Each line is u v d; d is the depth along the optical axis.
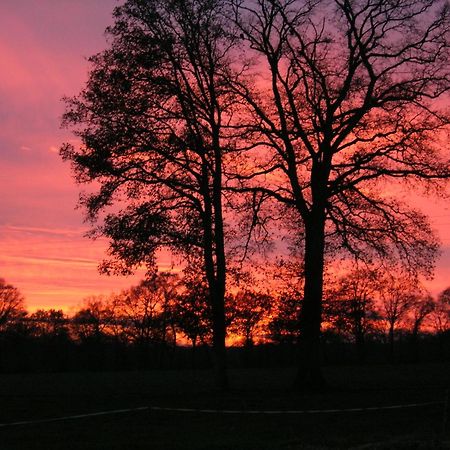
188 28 25.45
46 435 14.94
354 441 13.09
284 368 56.56
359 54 25.34
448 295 92.12
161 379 37.50
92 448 12.91
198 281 28.20
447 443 12.02
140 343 86.00
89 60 25.12
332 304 59.28
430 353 94.44
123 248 24.80
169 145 24.75
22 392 26.70
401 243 26.02
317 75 25.92
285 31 25.89
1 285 90.19
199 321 30.53
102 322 91.81
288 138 25.67
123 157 25.20
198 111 25.38
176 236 24.89
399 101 25.52
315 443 12.98
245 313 42.25
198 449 12.48
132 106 24.73
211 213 25.69
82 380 37.22
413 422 15.88
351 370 47.38
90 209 24.94
